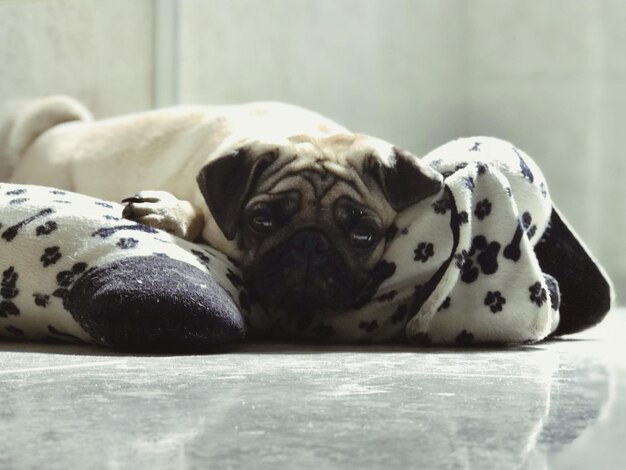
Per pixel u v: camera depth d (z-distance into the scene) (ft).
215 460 1.46
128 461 1.45
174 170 3.65
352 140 3.28
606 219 6.57
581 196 6.64
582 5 6.57
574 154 6.64
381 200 3.14
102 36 4.66
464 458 1.49
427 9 6.56
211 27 5.03
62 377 2.20
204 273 2.78
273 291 3.06
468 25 6.85
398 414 1.87
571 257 3.40
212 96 5.04
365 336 3.13
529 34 6.71
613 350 2.93
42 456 1.49
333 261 3.05
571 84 6.63
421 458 1.49
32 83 4.41
